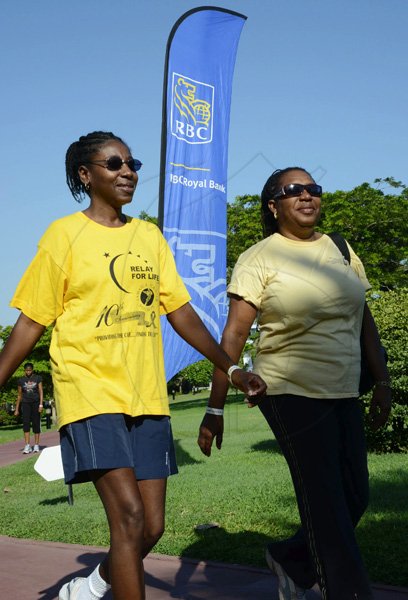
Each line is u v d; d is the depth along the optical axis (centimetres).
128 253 312
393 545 470
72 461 306
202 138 902
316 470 320
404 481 720
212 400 350
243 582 428
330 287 329
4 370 313
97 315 304
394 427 969
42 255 308
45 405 2764
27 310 311
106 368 302
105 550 537
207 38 916
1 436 2456
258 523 575
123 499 295
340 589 310
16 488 985
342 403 333
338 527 315
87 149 321
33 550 554
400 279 3459
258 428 1474
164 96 883
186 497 714
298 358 328
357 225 3347
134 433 310
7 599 424
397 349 954
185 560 484
